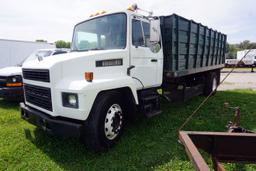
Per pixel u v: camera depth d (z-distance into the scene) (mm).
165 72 5055
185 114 5605
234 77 17344
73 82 3150
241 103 6934
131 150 3529
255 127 4621
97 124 3270
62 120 3209
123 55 3877
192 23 5652
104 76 3582
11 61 15570
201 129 4500
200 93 7520
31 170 2982
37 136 4152
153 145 3709
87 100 3043
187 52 5590
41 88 3414
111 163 3143
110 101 3500
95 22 4340
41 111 3559
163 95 5512
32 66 3590
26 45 16375
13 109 6227
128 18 3922
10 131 4418
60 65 3201
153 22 3988
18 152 3496
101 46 4227
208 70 7617
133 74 4098
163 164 3125
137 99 3982
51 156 3375
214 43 7660
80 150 3551
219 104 6766
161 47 4852
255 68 27891
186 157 3311
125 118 3947
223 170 1761
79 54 3545
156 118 5172
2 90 6344
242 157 2014
